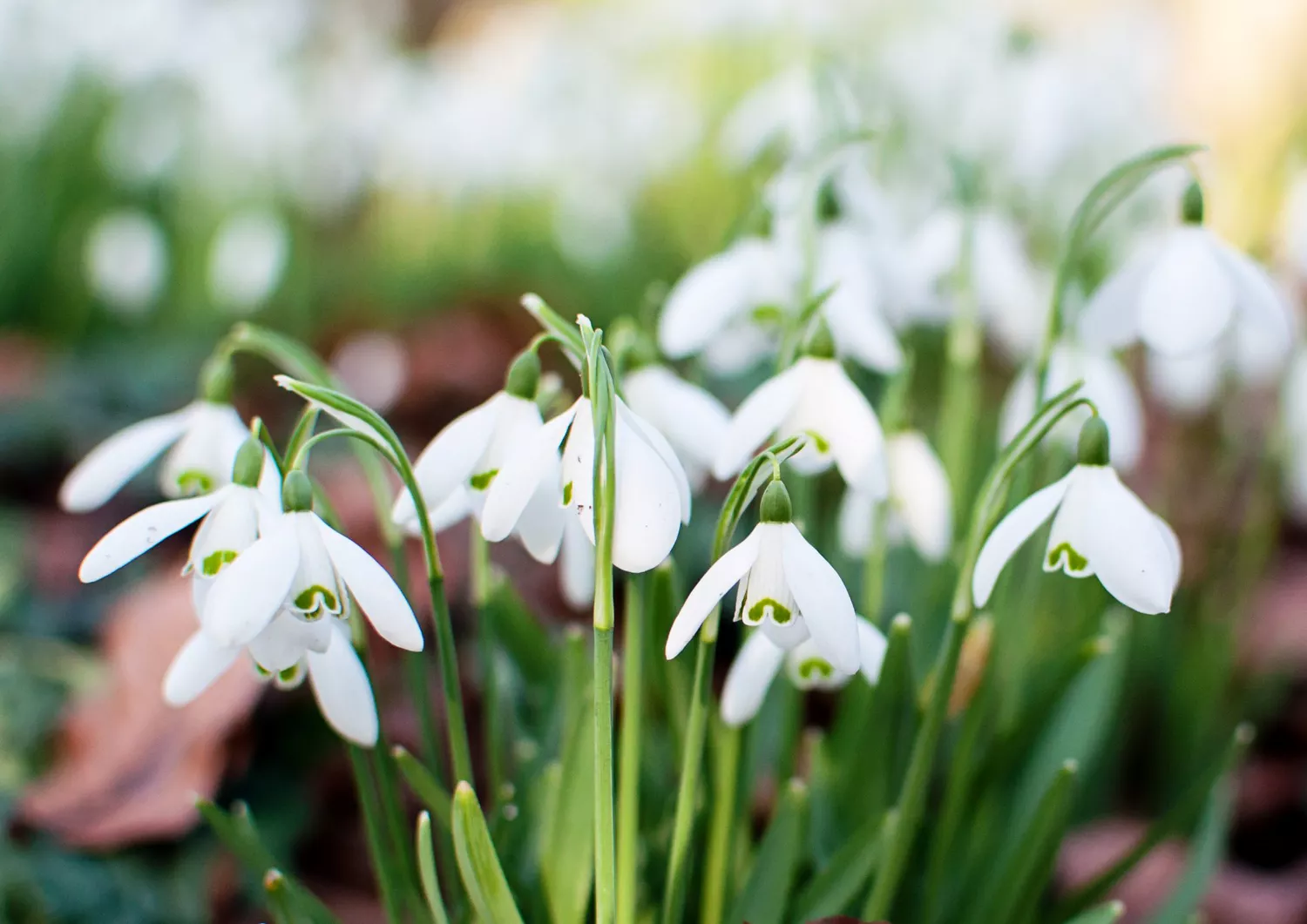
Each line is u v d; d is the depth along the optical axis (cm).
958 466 54
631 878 43
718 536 41
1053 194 90
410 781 44
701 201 124
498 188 135
